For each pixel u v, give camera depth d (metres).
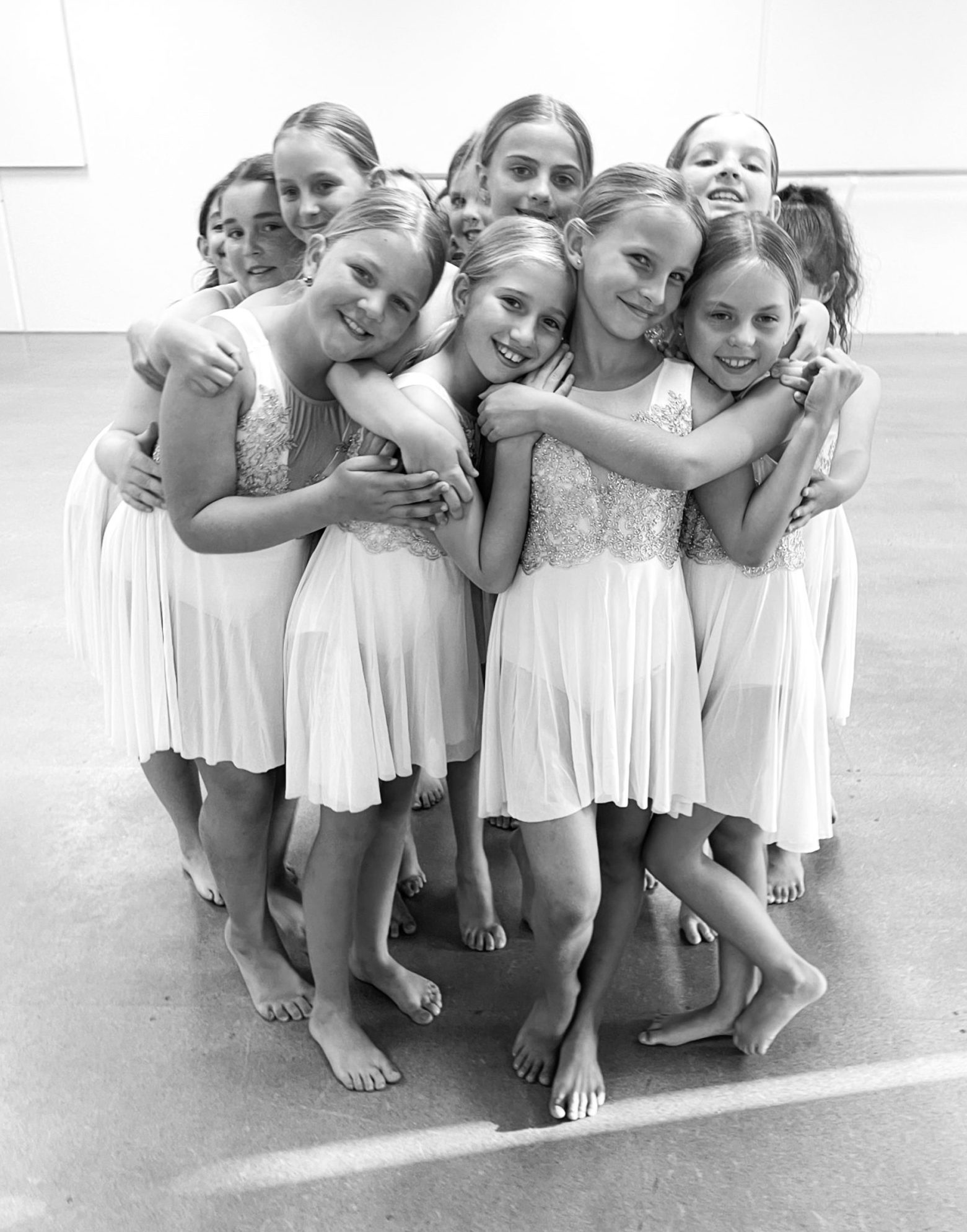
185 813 2.36
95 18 8.04
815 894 2.40
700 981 2.18
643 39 7.98
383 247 1.58
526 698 1.73
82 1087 1.94
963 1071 1.95
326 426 1.77
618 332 1.61
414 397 1.65
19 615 3.68
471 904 2.26
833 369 1.61
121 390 6.68
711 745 1.82
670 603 1.73
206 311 2.08
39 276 8.71
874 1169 1.77
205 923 2.34
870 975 2.18
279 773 1.97
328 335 1.62
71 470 5.10
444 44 8.04
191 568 1.79
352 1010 2.07
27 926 2.34
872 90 8.00
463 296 1.66
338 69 8.12
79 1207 1.72
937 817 2.66
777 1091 1.92
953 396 6.55
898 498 4.79
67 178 8.45
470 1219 1.69
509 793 1.77
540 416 1.61
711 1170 1.77
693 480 1.60
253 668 1.81
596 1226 1.68
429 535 1.74
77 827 2.65
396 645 1.75
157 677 1.86
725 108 8.09
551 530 1.67
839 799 2.73
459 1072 1.96
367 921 2.04
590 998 1.92
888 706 3.13
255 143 8.30
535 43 8.02
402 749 1.81
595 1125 1.85
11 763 2.90
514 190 2.12
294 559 1.81
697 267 1.63
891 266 8.46
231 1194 1.74
